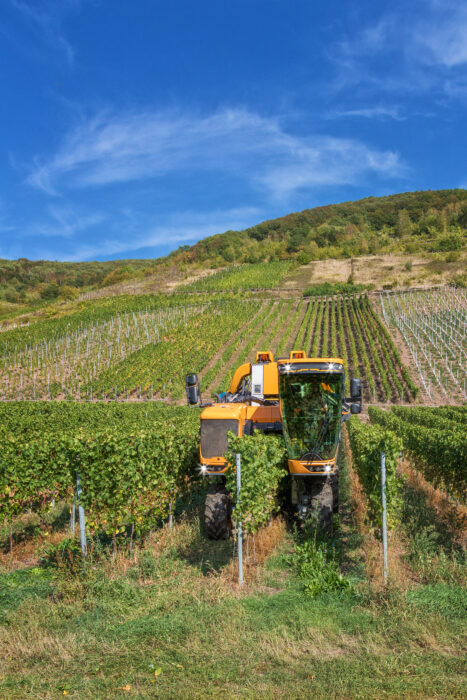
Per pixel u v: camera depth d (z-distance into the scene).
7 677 5.36
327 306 70.44
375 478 8.89
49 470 10.98
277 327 59.59
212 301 75.50
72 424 21.59
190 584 7.81
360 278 89.75
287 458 10.87
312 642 6.04
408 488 14.62
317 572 8.01
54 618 6.67
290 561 8.77
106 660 5.70
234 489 8.57
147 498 9.96
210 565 8.63
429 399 38.53
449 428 18.00
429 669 5.41
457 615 6.64
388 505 8.71
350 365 48.06
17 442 10.70
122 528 9.05
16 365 54.81
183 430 12.34
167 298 81.75
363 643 6.02
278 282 91.25
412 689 5.02
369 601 7.09
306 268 103.88
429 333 54.44
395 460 8.80
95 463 8.55
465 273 82.50
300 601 7.12
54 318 78.19
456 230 149.75
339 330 58.19
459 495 11.31
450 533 10.26
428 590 7.32
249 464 8.62
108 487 8.77
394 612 6.68
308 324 62.16
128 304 80.19
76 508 11.67
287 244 158.00
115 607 7.05
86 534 9.12
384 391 41.06
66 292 119.25
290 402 10.65
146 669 5.51
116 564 8.58
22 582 8.11
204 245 188.25
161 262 192.38
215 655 5.77
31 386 48.03
